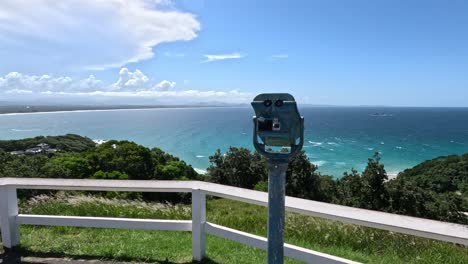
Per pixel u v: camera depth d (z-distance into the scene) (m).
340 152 77.06
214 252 3.83
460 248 4.67
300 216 5.94
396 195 17.36
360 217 2.52
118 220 3.54
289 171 19.77
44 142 70.88
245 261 3.54
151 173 32.75
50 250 3.74
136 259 3.53
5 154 24.19
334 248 4.27
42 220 3.67
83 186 3.44
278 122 1.78
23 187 3.60
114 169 30.88
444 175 47.50
